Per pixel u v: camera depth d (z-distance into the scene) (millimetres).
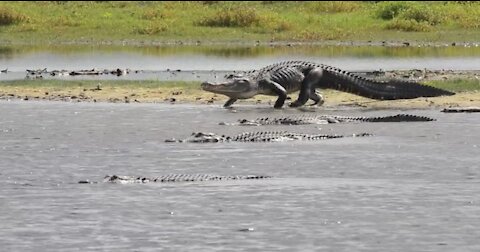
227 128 56906
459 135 54031
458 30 115812
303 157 47969
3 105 66688
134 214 37000
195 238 33812
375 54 97812
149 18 124938
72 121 59750
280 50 103188
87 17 125750
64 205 38406
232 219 36188
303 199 39156
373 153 48938
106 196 39875
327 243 33094
